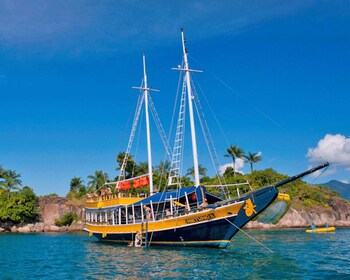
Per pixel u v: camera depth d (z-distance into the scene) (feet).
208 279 64.18
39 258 106.11
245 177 298.56
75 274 75.87
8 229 298.15
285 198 96.78
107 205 143.95
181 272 71.26
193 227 104.78
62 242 172.14
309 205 315.17
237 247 116.16
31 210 305.53
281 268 73.92
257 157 349.41
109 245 138.00
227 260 85.25
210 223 101.19
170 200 115.14
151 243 118.52
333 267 75.31
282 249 111.04
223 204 98.89
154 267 78.64
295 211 300.81
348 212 335.26
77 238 206.18
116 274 73.26
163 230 112.88
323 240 150.30
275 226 284.41
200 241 104.99
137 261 88.58
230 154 348.18
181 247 109.40
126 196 140.15
